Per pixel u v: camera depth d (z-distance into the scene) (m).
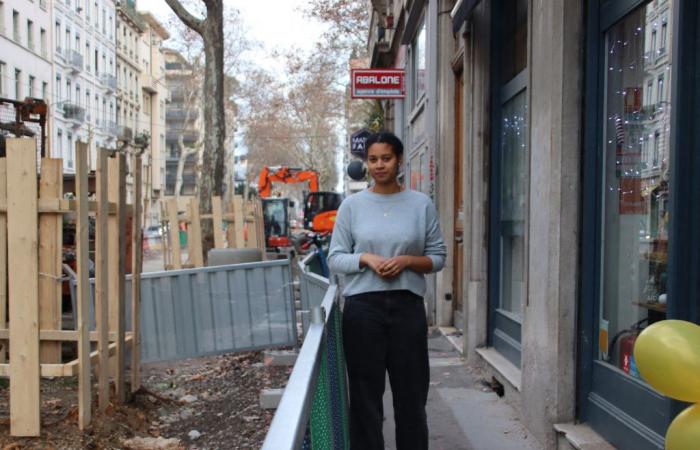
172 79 92.19
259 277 7.34
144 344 7.05
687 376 2.02
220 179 17.06
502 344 6.18
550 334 4.32
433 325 9.42
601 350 4.11
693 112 3.07
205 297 7.22
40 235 4.85
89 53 60.97
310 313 2.74
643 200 3.65
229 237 12.74
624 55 3.91
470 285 6.79
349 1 32.50
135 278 5.94
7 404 5.54
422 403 3.61
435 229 3.66
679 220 3.09
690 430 2.05
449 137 9.15
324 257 10.91
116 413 5.30
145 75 78.81
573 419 4.27
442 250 3.67
